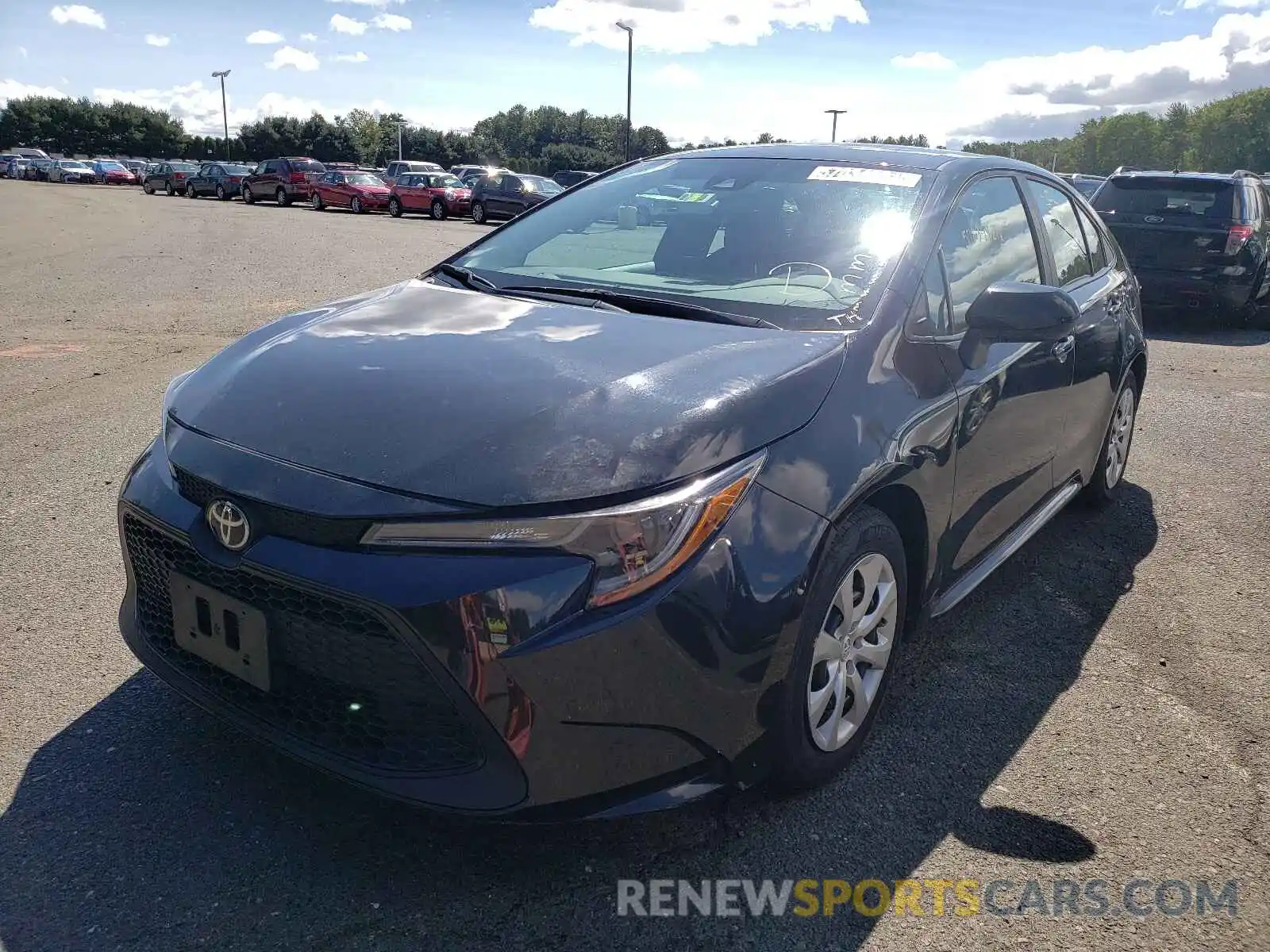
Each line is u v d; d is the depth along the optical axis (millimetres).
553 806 2133
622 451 2186
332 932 2154
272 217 28109
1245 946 2238
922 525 2895
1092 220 4789
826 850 2496
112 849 2359
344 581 2092
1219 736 3068
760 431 2352
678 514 2146
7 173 63469
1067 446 4105
